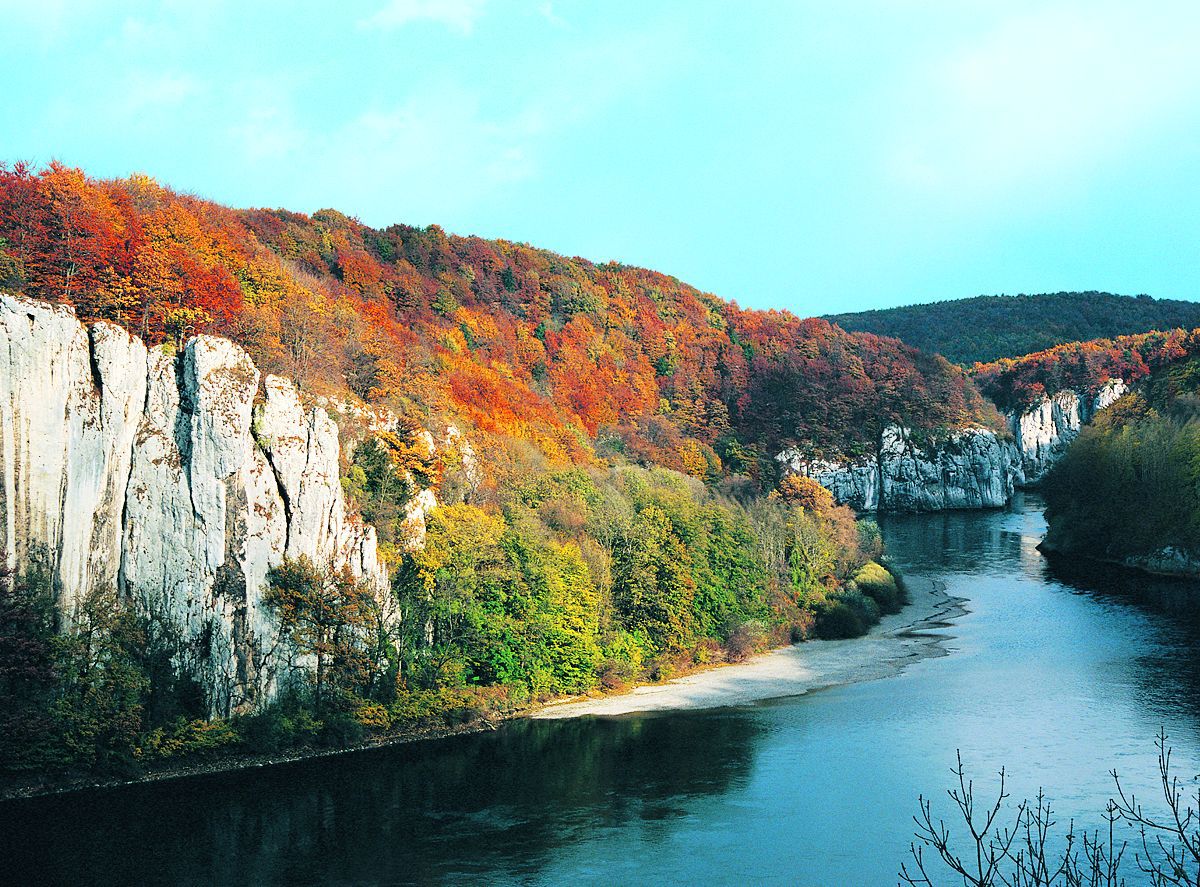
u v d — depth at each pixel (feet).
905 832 187.32
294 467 256.32
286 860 180.75
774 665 343.26
